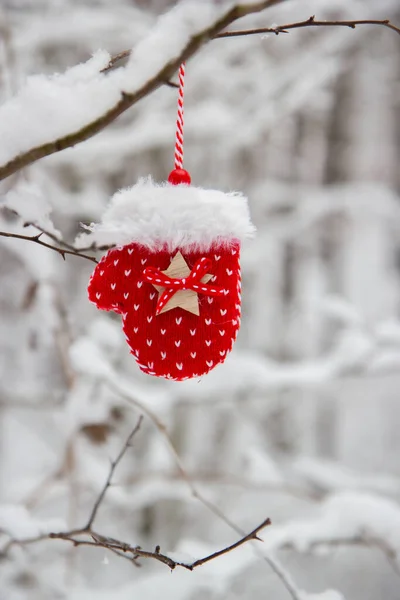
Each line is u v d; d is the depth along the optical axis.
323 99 5.55
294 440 5.73
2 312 4.39
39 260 3.16
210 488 4.74
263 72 4.86
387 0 4.60
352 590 5.27
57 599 3.18
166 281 1.36
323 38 4.82
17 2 4.39
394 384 6.11
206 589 3.25
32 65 4.52
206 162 5.09
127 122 4.96
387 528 2.81
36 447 5.29
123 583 4.45
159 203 1.35
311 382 3.73
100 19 4.47
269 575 4.54
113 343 3.58
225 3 1.22
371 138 6.75
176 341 1.44
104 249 1.34
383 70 5.96
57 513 4.25
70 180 4.77
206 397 3.74
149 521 4.91
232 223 1.40
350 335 3.84
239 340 5.58
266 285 5.71
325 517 2.94
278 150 5.83
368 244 7.86
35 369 4.40
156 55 1.23
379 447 6.79
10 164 1.27
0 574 3.02
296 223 5.39
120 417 2.98
